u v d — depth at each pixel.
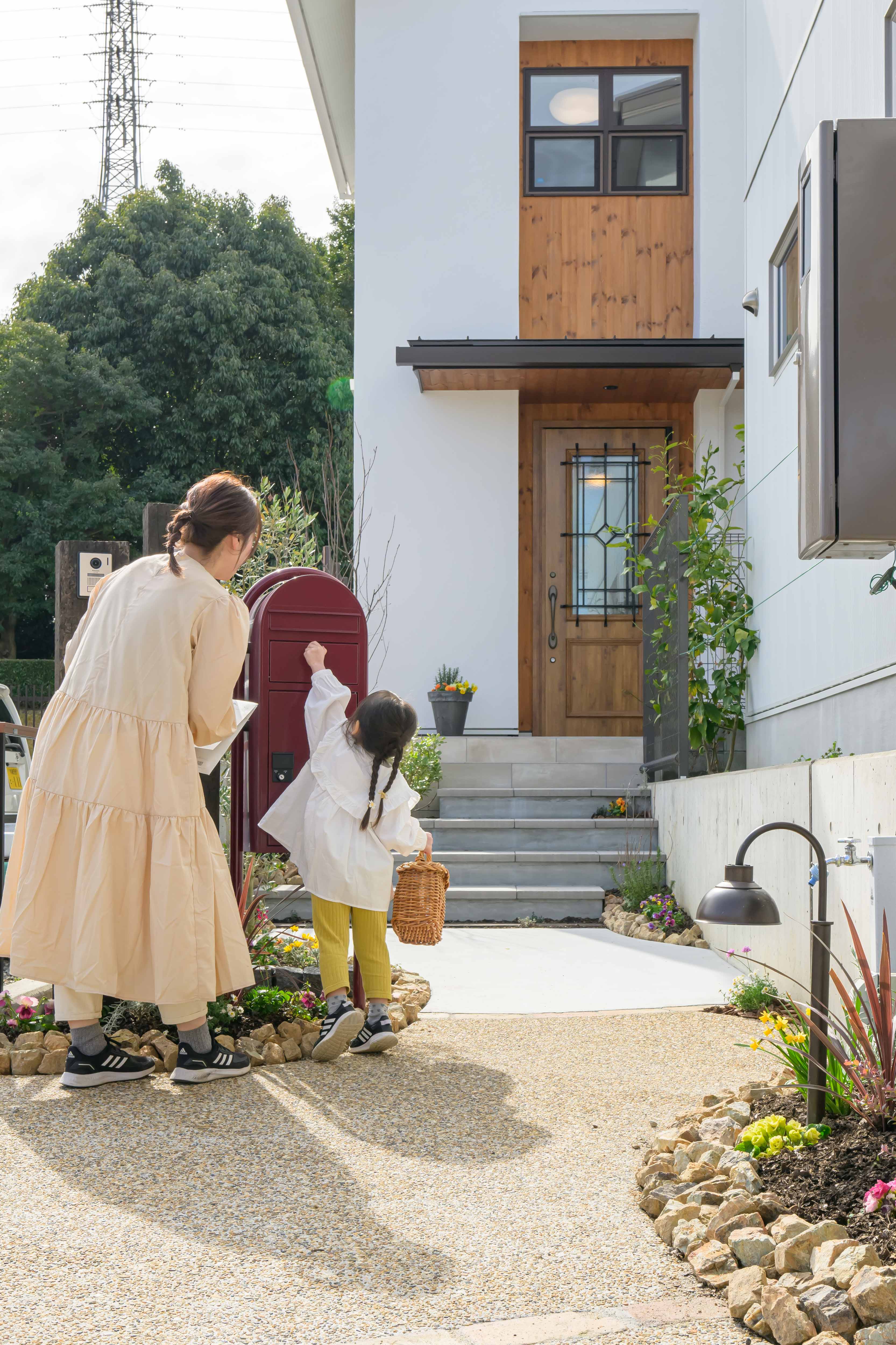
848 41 5.25
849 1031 2.60
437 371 9.31
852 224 2.96
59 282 21.59
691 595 7.84
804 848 4.00
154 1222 2.25
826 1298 1.80
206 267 21.42
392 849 3.73
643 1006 4.50
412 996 4.53
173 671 3.19
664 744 7.66
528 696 10.25
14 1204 2.34
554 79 10.44
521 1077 3.44
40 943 3.09
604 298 10.26
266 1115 2.99
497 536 9.75
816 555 3.16
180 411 20.98
